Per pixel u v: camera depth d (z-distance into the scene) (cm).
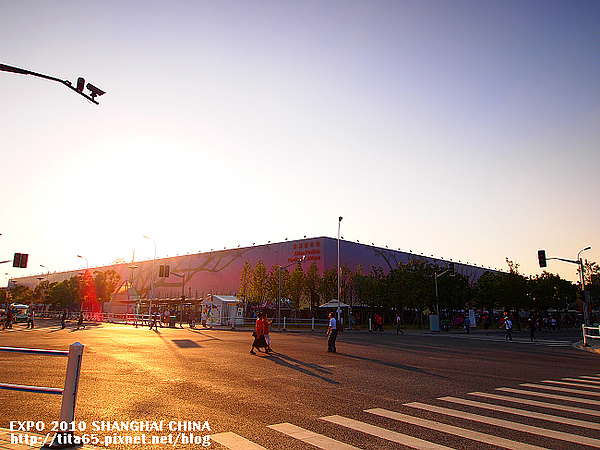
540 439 591
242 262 7675
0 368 1188
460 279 6638
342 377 1153
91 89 1214
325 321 5222
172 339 2498
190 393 888
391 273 5684
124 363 1357
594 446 563
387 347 2269
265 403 804
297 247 6844
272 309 5631
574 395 927
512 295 5288
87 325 4644
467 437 596
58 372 1124
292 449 538
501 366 1480
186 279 8694
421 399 861
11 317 3731
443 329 4672
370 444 560
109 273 7706
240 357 1617
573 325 7394
